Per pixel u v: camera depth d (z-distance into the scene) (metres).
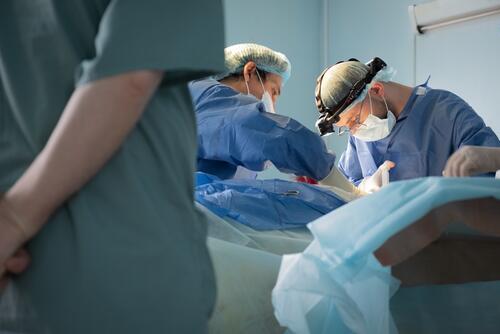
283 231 1.17
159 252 0.58
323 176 1.32
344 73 1.86
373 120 1.95
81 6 0.59
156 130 0.60
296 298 0.73
